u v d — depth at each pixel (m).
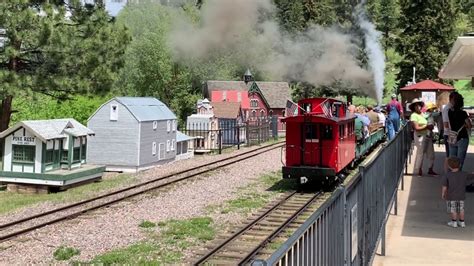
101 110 24.80
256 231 11.45
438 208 10.09
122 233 11.67
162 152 26.86
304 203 14.76
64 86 24.12
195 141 34.72
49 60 24.55
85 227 12.27
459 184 8.58
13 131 18.53
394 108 22.59
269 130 44.81
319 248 4.12
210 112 40.66
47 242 10.90
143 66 48.16
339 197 4.85
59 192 18.14
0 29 23.11
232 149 35.84
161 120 26.58
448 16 55.56
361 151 21.80
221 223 12.54
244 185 18.72
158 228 12.17
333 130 16.17
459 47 9.54
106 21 26.86
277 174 21.64
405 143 14.38
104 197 16.48
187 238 11.15
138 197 16.31
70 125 20.22
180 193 17.05
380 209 7.59
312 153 16.44
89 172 19.95
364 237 6.08
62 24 24.12
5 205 15.59
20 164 18.66
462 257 6.96
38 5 24.00
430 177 13.91
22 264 9.39
